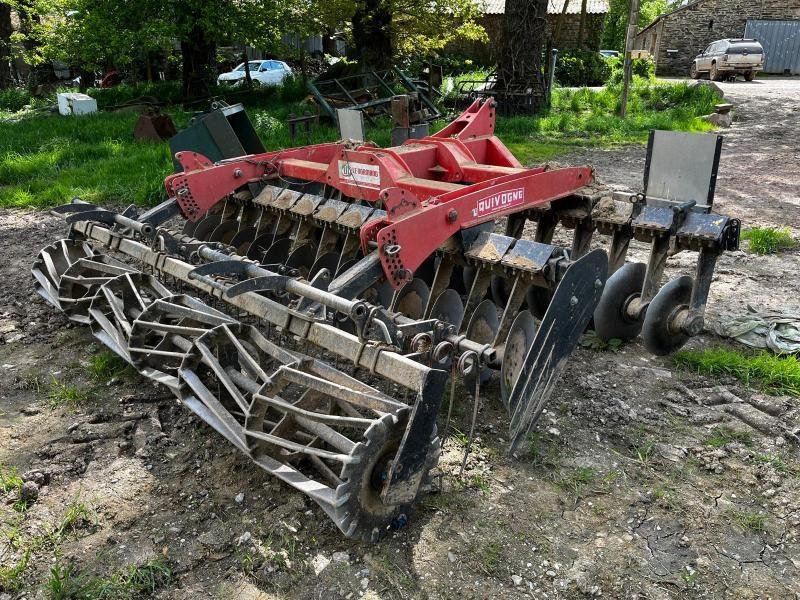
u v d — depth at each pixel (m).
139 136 13.29
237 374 3.93
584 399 4.42
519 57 16.70
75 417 4.21
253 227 5.83
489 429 4.07
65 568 3.07
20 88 24.91
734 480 3.68
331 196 6.11
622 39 41.19
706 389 4.57
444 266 4.38
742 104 18.62
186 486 3.59
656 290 4.67
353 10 16.14
